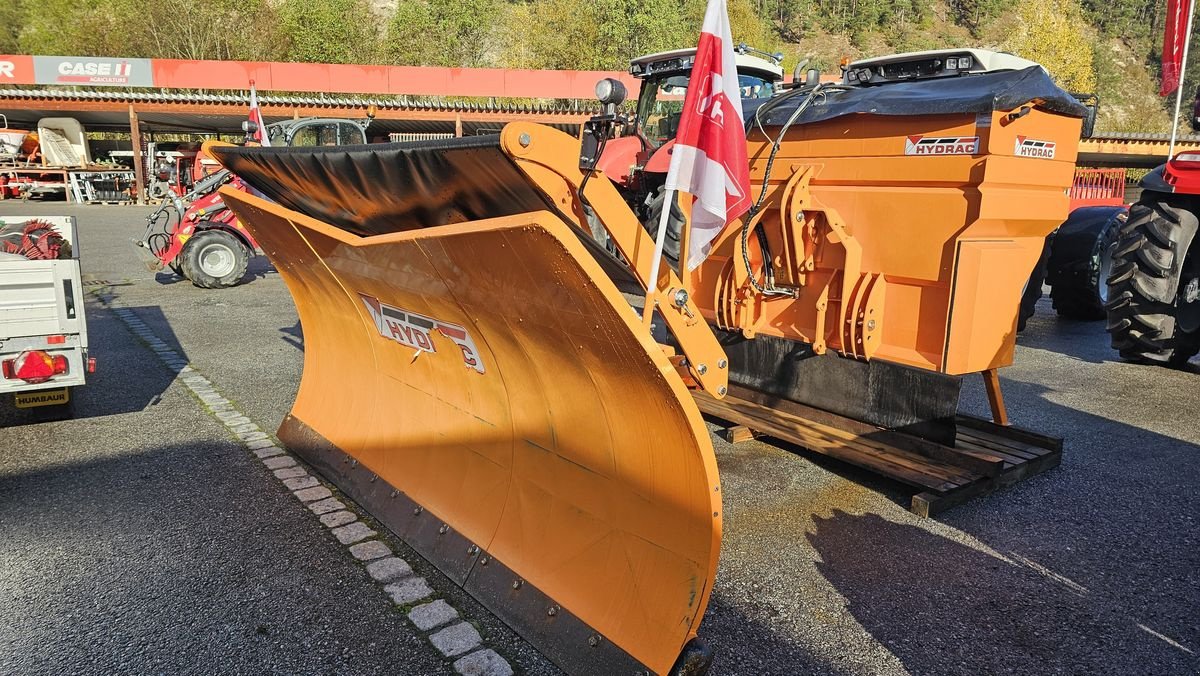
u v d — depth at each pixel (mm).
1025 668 2482
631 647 2303
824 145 4188
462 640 2592
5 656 2482
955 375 3787
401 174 2703
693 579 2209
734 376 4922
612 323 2018
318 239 3166
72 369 4270
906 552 3230
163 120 29500
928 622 2729
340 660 2482
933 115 3680
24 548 3170
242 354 6453
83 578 2947
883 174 3934
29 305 4090
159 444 4340
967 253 3672
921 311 3906
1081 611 2811
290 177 3266
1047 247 7047
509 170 2289
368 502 3496
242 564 3059
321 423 4074
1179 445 4531
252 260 12703
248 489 3750
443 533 3062
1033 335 7852
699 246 2488
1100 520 3549
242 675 2406
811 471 4098
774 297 4562
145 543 3217
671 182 2324
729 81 2354
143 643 2557
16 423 4684
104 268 11344
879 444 4098
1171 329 6020
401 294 3010
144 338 7027
